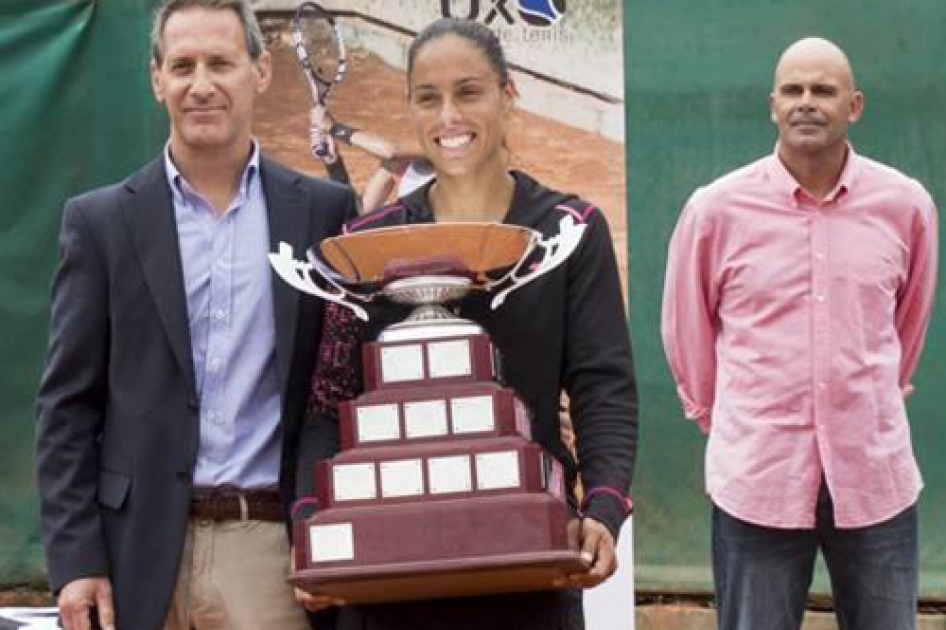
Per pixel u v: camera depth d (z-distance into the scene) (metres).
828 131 6.75
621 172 8.43
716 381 7.07
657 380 8.68
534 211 5.08
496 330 4.99
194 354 5.20
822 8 8.61
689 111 8.65
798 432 6.77
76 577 5.08
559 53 8.41
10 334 8.67
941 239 8.59
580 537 4.79
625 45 8.66
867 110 8.62
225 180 5.33
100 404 5.26
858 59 8.61
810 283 6.79
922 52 8.60
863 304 6.80
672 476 8.69
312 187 5.40
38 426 5.22
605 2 8.41
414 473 4.55
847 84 6.81
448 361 4.63
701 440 8.68
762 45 8.62
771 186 6.88
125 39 8.65
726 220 6.92
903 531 6.86
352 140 8.44
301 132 8.46
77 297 5.20
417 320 4.75
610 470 4.90
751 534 6.84
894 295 6.91
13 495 8.73
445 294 4.81
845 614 6.96
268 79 5.49
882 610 6.84
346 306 5.00
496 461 4.53
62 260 5.25
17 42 8.62
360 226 5.14
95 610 5.18
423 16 8.41
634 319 8.66
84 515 5.14
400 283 4.77
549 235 5.04
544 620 4.89
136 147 8.64
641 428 8.70
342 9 8.44
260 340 5.24
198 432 5.16
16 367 8.70
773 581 6.85
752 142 8.62
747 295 6.85
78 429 5.19
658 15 8.65
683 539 8.70
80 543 5.11
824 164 6.80
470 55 4.99
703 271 7.00
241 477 5.16
